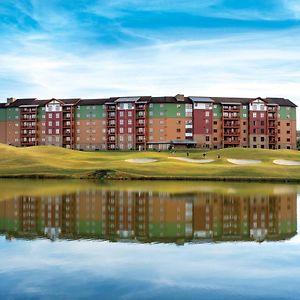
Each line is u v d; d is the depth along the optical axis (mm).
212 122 170625
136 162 96125
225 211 37000
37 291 17938
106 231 28547
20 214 34688
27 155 101625
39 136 180250
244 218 33594
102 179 74188
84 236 27031
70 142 176625
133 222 31703
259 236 27312
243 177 72312
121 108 171375
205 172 79438
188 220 32656
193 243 25438
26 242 25438
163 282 18984
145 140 169250
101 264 21328
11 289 18141
